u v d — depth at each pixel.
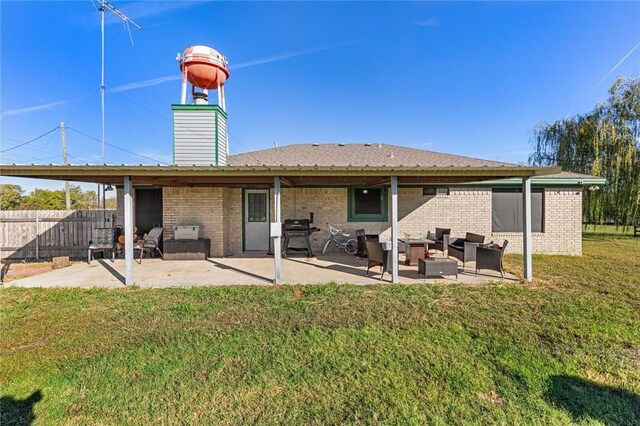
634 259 8.99
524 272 6.47
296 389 2.84
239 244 10.40
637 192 12.92
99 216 10.34
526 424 2.41
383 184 9.88
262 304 5.02
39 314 4.62
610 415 2.51
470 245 7.43
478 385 2.89
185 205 9.61
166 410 2.57
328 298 5.29
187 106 9.29
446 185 10.27
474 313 4.58
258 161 10.17
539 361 3.27
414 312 4.63
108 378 3.01
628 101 13.73
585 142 14.14
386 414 2.51
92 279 6.64
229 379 2.99
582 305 4.87
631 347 3.57
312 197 10.45
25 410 2.60
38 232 10.30
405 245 8.77
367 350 3.52
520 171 6.09
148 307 4.88
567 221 10.24
